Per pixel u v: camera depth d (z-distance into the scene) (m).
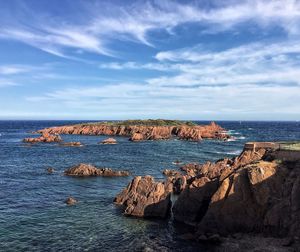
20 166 86.12
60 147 131.62
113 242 37.94
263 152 55.62
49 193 58.31
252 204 39.66
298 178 37.56
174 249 36.28
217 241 37.78
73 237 39.12
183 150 123.12
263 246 34.69
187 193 45.00
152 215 45.84
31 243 37.41
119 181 68.56
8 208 49.38
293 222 35.84
